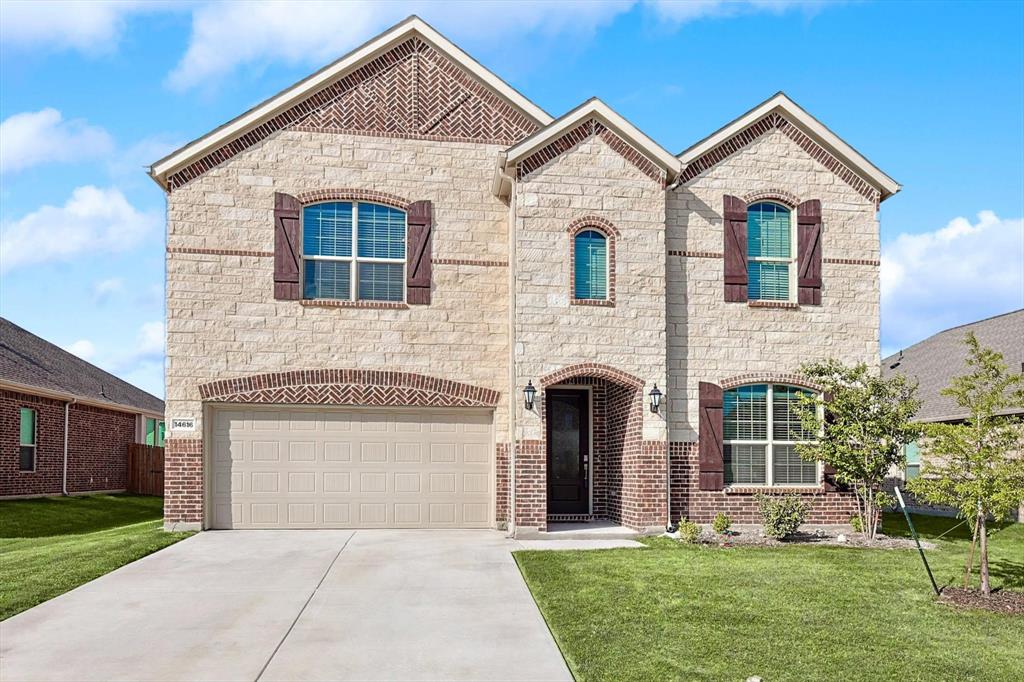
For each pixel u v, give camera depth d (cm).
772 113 1641
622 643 784
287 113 1564
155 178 1518
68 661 743
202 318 1505
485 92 1633
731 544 1350
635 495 1498
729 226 1606
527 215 1502
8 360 2253
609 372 1496
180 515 1474
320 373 1530
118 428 2788
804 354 1606
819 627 836
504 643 800
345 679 701
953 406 2097
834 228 1645
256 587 1031
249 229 1532
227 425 1519
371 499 1546
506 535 1457
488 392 1571
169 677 703
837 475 1502
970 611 905
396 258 1590
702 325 1584
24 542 1509
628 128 1520
